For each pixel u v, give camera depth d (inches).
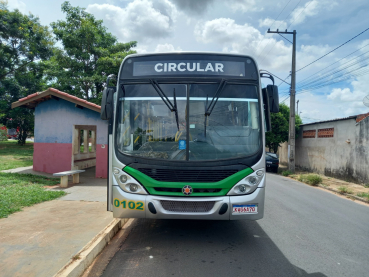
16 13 955.3
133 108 187.9
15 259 146.8
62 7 900.0
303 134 847.7
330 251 186.4
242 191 176.6
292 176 661.9
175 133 182.1
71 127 476.1
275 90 194.5
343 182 573.9
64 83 842.8
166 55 195.5
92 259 161.0
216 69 193.8
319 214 292.0
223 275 146.6
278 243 198.4
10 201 259.4
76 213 240.1
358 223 262.7
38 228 197.6
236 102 189.3
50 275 131.0
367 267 162.9
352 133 576.1
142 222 241.6
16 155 732.7
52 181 398.0
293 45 724.7
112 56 844.0
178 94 188.2
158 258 167.3
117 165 180.9
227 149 181.0
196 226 232.5
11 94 1016.2
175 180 173.9
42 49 1016.2
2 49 953.5
